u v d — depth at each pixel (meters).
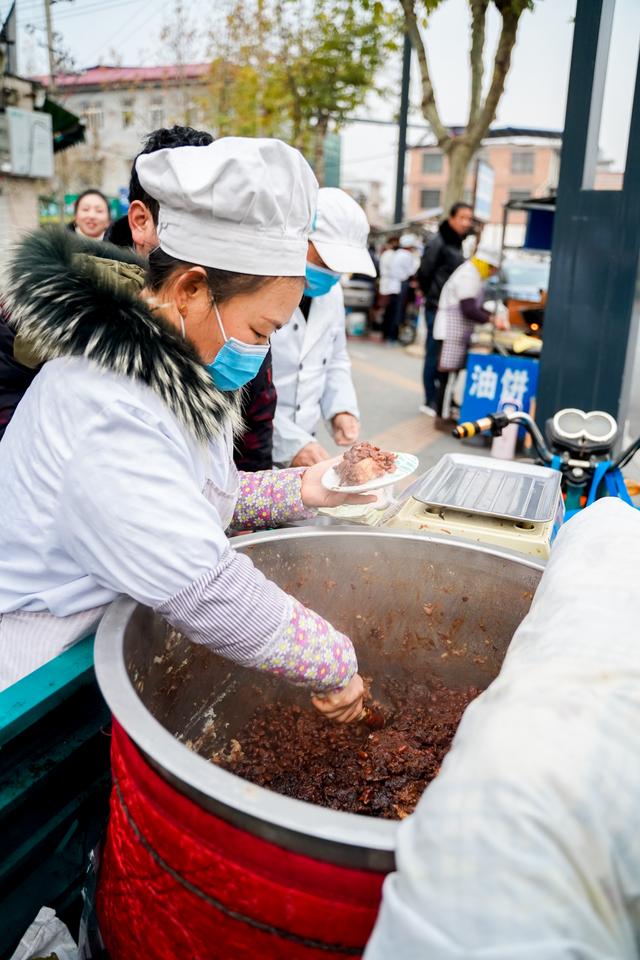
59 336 1.05
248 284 1.10
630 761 0.62
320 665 1.08
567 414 2.30
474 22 9.51
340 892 0.76
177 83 19.52
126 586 1.04
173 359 1.10
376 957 0.60
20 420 1.17
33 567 1.18
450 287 6.18
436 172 44.44
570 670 0.71
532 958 0.53
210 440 1.20
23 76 10.60
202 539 1.02
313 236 2.22
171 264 1.12
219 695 1.43
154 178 1.09
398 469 1.53
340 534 1.50
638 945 0.60
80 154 25.83
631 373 4.54
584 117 4.21
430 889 0.58
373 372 9.22
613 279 4.34
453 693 1.55
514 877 0.56
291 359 2.56
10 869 1.23
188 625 1.04
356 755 1.43
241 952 0.84
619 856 0.59
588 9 4.02
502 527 1.74
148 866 0.90
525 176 39.97
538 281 8.08
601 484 2.30
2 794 1.18
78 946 1.21
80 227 5.20
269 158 1.07
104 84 22.20
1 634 1.24
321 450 2.41
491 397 5.80
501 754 0.63
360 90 15.20
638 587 0.83
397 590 1.55
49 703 1.12
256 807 0.74
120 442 1.01
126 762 0.94
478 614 1.51
